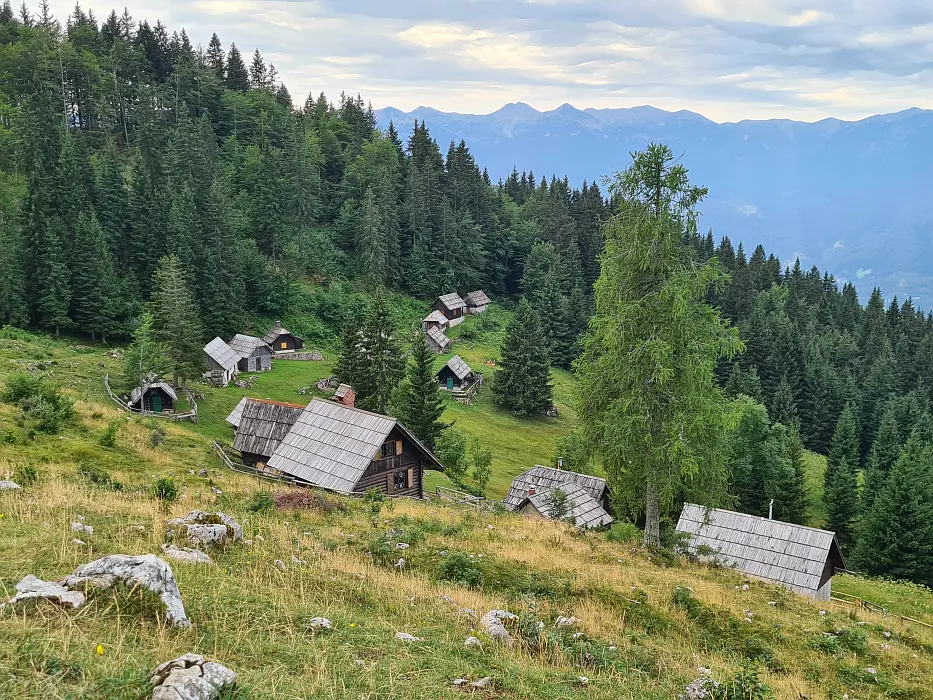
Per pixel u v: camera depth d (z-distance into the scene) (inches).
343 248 5275.6
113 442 1309.1
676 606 781.9
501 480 2571.4
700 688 515.5
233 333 3639.3
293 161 4953.3
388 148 6038.4
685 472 1078.4
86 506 657.0
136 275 3545.8
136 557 426.0
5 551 465.1
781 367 4296.3
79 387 2215.8
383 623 510.9
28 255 3058.6
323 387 3127.5
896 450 3154.5
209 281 3518.7
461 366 3732.8
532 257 5664.4
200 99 5954.7
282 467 1473.9
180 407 2497.5
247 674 359.3
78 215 3277.6
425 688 395.9
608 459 1164.5
